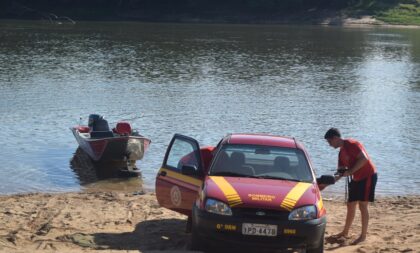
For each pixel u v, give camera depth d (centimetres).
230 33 8488
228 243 980
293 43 7350
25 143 2431
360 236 1197
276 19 10744
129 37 7556
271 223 955
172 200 1178
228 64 5297
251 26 9981
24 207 1512
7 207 1508
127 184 1978
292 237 962
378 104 3541
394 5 11362
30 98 3444
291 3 10950
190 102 3434
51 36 7431
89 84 4028
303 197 995
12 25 9019
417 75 4962
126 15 10788
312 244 972
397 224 1387
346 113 3228
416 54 6588
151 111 3148
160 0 10956
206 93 3772
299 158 1112
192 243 1030
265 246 961
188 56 5778
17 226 1290
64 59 5325
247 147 1129
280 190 1009
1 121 2812
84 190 1886
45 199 1661
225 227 962
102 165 2211
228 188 1008
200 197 1020
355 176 1184
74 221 1352
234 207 968
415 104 3584
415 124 2983
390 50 6906
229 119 2975
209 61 5456
